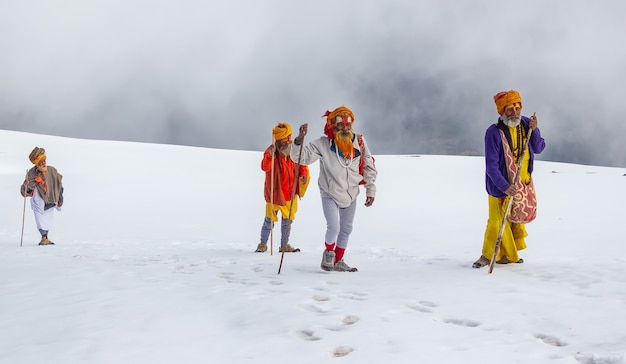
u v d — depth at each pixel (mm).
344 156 5777
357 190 5957
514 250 6180
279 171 8047
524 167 6172
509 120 6070
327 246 5980
